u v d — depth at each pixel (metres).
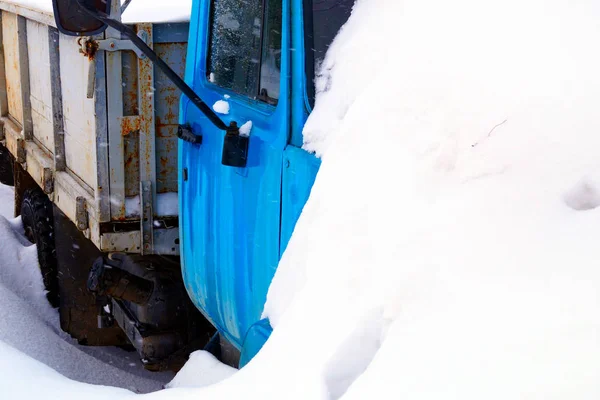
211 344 3.44
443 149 1.89
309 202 2.20
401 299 1.67
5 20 6.41
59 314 5.27
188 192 3.53
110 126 4.17
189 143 3.51
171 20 4.18
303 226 2.20
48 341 4.78
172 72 2.73
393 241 1.82
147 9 4.54
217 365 2.85
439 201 1.81
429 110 2.00
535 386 1.24
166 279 4.59
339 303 1.86
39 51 5.43
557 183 1.64
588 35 1.86
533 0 2.07
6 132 6.57
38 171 5.52
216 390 1.95
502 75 1.92
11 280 5.81
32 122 5.95
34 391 2.38
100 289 4.46
